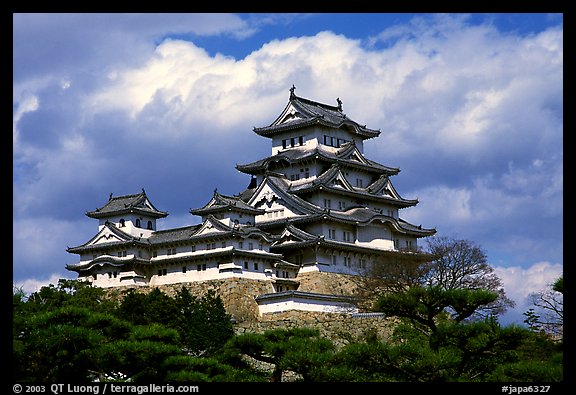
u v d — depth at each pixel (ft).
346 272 446.60
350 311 386.73
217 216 427.33
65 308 196.85
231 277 406.62
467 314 185.37
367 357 177.88
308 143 483.10
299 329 221.46
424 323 188.03
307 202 454.81
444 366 172.14
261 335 216.95
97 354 185.26
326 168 477.36
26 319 196.95
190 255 418.92
